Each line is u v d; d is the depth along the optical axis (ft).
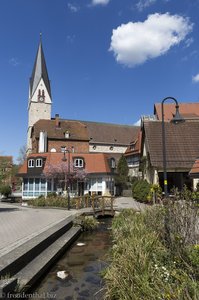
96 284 23.53
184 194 24.53
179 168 83.76
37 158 127.65
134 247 22.45
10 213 59.21
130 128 233.76
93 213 65.16
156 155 86.33
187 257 17.57
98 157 132.46
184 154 87.20
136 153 165.27
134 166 170.19
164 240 23.15
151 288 15.69
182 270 16.57
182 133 94.32
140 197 87.04
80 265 29.12
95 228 52.13
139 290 16.11
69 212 63.98
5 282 18.26
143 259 19.72
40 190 124.98
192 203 22.43
